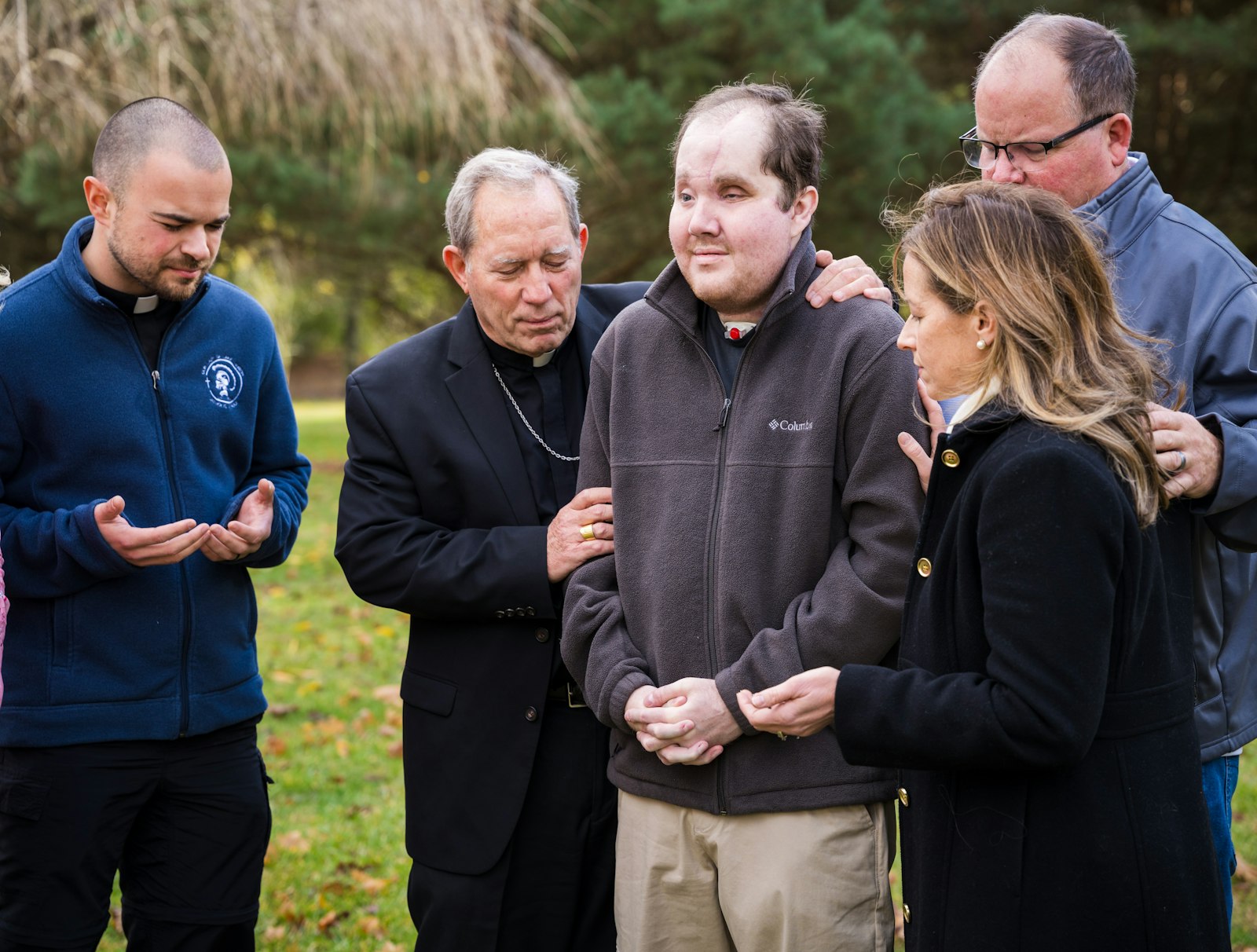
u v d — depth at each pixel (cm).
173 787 268
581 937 270
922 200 199
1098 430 176
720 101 228
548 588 251
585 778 265
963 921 184
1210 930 182
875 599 216
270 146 1026
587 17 1203
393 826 438
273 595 801
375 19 959
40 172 924
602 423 253
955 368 191
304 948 356
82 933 260
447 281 1336
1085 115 227
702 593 229
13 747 256
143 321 270
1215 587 227
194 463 274
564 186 262
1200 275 224
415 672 271
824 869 224
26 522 252
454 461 266
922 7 1355
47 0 885
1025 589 173
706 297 228
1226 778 233
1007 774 183
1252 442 205
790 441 229
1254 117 1388
